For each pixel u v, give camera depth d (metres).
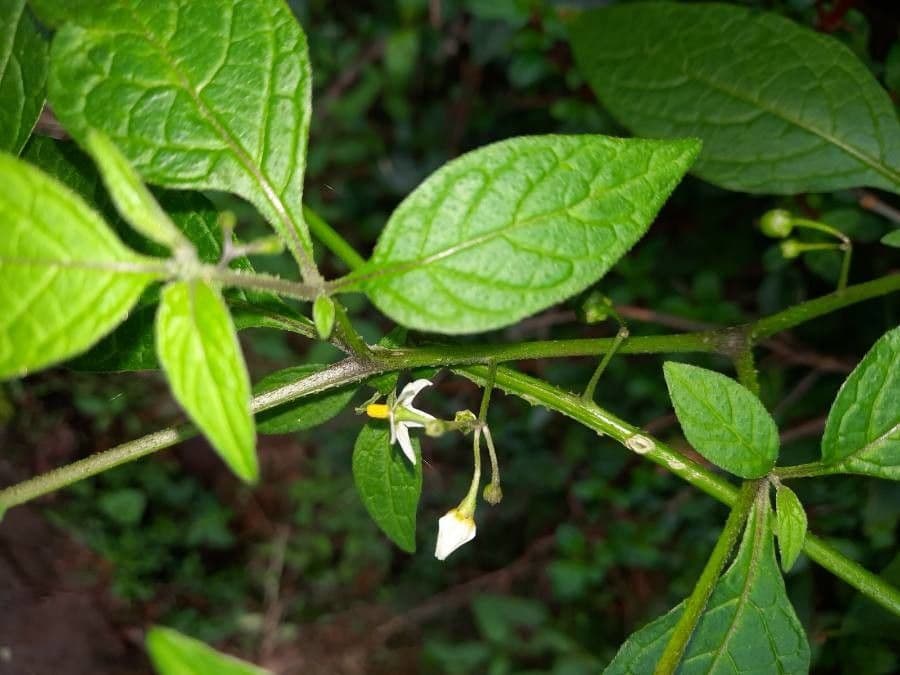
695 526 0.41
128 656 0.41
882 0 0.28
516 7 0.32
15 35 0.14
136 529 0.45
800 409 0.34
